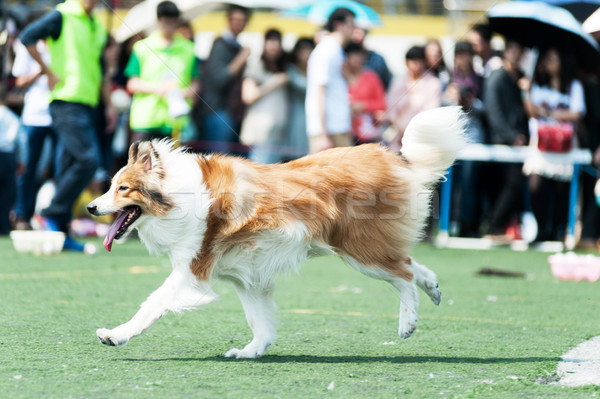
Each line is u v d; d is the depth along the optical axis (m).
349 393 4.79
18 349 5.81
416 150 6.46
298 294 8.98
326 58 12.09
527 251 14.38
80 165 11.94
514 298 9.03
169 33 13.03
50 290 8.69
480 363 5.68
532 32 14.44
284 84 13.68
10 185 14.74
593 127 14.88
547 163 14.35
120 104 15.34
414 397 4.71
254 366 5.53
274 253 5.98
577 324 7.43
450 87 14.44
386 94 14.98
